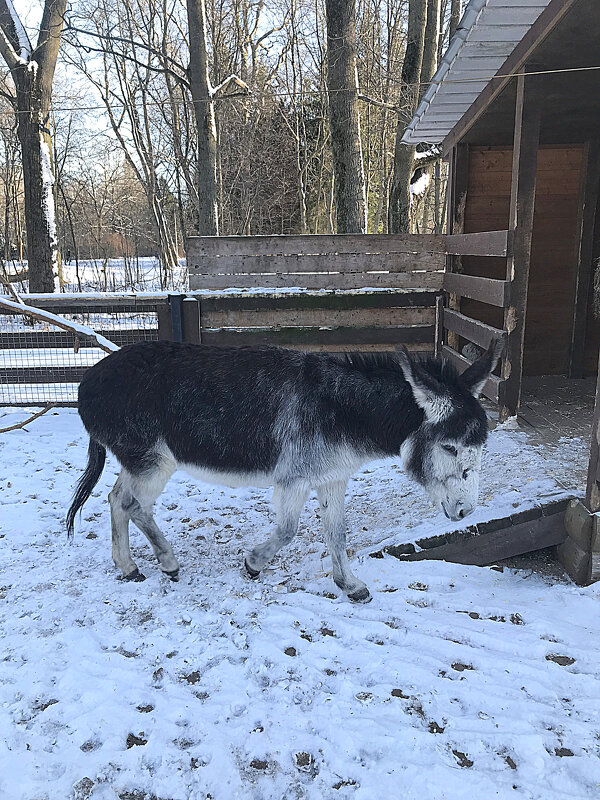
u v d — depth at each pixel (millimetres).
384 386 3199
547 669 2654
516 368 5480
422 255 7578
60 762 2129
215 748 2191
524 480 4234
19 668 2670
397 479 5066
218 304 7531
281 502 3328
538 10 4312
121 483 3568
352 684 2574
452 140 7309
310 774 2104
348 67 9984
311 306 7598
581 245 6992
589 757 2135
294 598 3332
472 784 2008
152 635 2957
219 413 3287
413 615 3154
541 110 5609
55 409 7387
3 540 4066
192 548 4023
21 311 6641
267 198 22688
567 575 3836
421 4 11648
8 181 30328
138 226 31469
